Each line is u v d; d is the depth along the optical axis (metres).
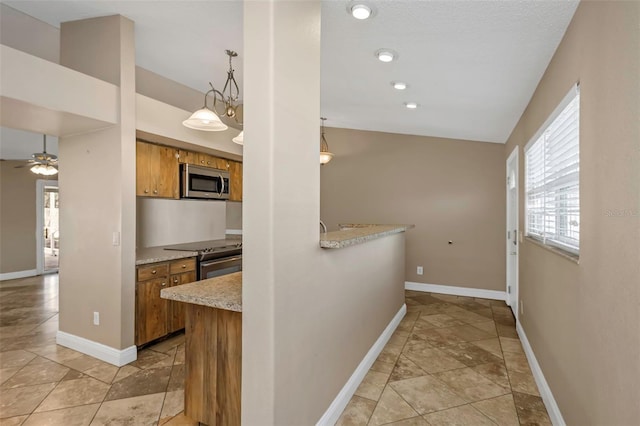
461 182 5.20
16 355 2.99
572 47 1.77
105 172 2.87
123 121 2.81
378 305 3.10
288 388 1.63
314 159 1.87
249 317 1.57
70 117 2.57
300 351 1.73
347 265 2.35
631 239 1.15
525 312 3.18
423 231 5.43
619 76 1.24
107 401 2.30
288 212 1.61
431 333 3.60
